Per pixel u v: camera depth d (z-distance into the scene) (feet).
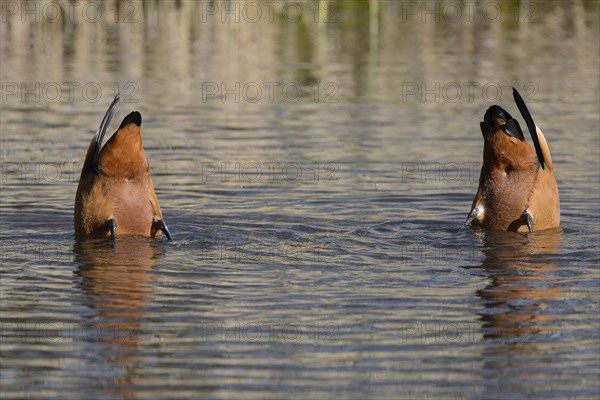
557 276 101.50
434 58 273.13
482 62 266.36
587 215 129.80
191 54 273.75
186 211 131.03
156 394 73.51
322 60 268.82
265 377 76.59
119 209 116.57
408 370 77.97
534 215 120.98
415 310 91.40
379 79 241.96
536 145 118.93
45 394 73.41
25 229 121.49
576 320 88.12
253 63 262.47
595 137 180.24
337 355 80.84
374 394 73.56
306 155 167.22
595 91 226.38
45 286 97.86
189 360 79.71
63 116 197.88
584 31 319.06
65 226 123.24
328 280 100.78
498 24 333.21
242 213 130.31
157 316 89.61
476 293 96.07
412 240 117.50
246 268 105.09
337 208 133.90
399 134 184.65
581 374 76.89
